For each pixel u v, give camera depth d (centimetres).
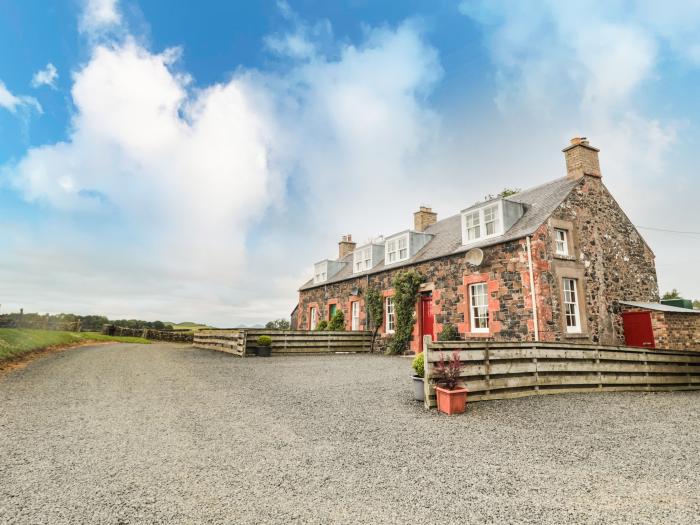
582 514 303
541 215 1231
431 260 1512
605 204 1375
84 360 1208
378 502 321
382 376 971
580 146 1367
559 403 689
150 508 306
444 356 668
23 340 1375
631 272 1387
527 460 418
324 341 1723
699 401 753
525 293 1145
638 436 505
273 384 856
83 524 281
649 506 316
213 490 339
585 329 1196
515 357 743
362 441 479
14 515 293
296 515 298
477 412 623
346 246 2769
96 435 484
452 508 312
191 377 933
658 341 1202
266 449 445
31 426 514
